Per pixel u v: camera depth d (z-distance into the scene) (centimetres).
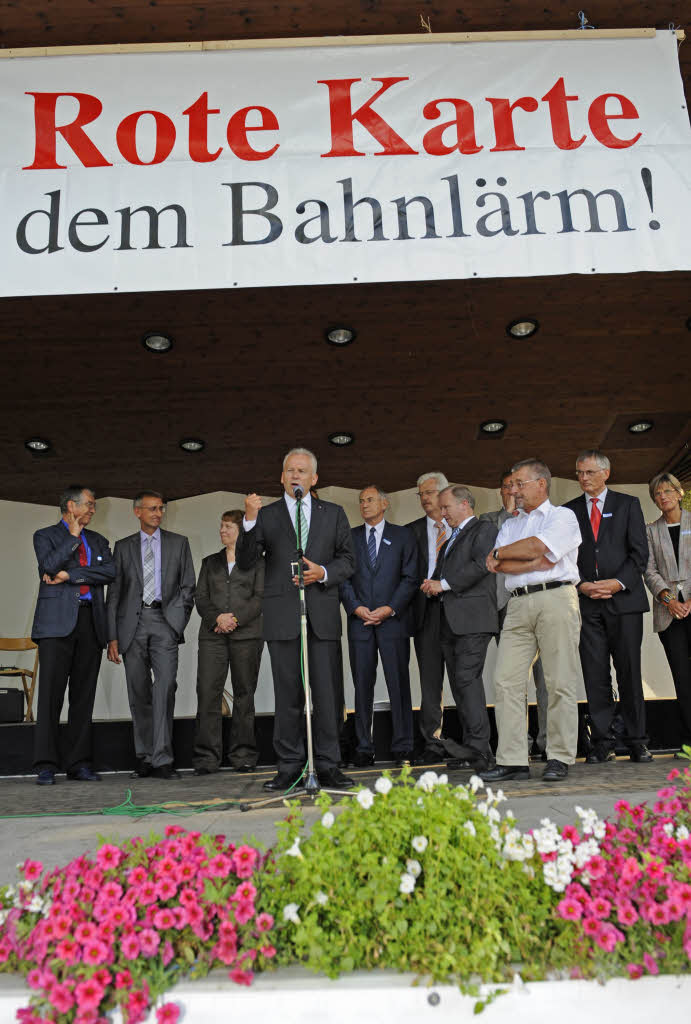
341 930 164
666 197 354
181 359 657
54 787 462
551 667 391
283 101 361
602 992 158
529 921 167
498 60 365
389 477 838
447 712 563
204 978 160
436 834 170
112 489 827
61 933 157
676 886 164
